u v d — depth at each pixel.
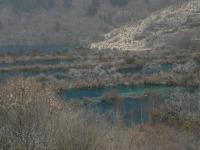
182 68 70.06
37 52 114.19
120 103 46.12
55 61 99.44
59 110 11.91
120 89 61.53
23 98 10.75
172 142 22.81
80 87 62.59
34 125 10.24
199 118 30.45
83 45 146.62
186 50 98.56
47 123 10.66
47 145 10.10
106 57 96.62
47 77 69.19
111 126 14.95
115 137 13.34
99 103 49.25
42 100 11.13
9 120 10.25
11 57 105.00
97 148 11.32
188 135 24.70
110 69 79.38
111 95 50.62
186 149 21.84
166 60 84.19
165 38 114.62
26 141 9.92
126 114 36.00
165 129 27.17
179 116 30.83
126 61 84.75
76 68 83.19
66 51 116.31
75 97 55.16
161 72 70.94
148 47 115.81
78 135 11.08
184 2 143.38
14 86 11.05
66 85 62.97
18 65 92.50
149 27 131.88
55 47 157.50
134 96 53.06
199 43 103.38
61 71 82.12
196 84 59.09
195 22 120.94
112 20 196.38
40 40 190.00
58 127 10.89
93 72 74.94
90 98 52.38
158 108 34.25
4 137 9.94
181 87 59.06
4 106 10.47
